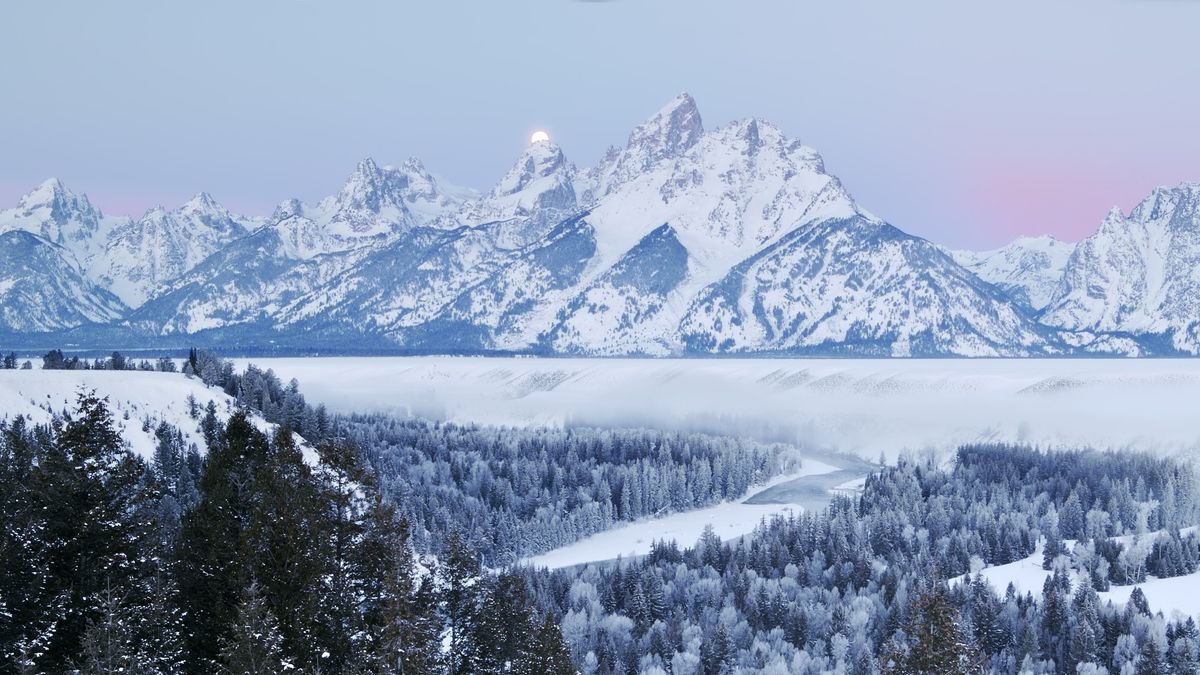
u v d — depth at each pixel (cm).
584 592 14888
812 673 12400
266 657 4653
